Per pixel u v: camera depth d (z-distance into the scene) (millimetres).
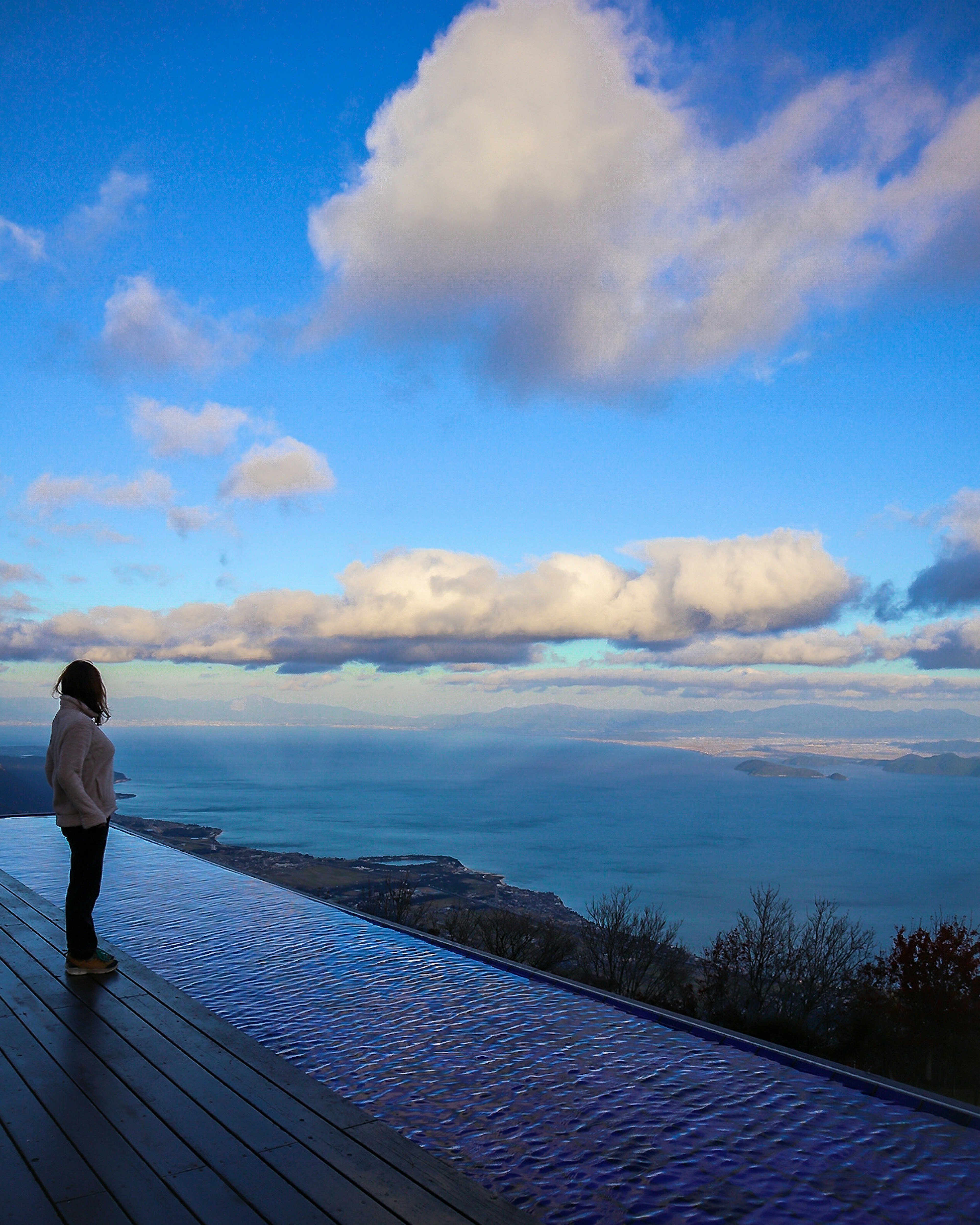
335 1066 2717
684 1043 2996
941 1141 2227
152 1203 1585
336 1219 1559
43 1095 2117
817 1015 12039
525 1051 2885
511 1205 1670
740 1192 1939
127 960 3539
